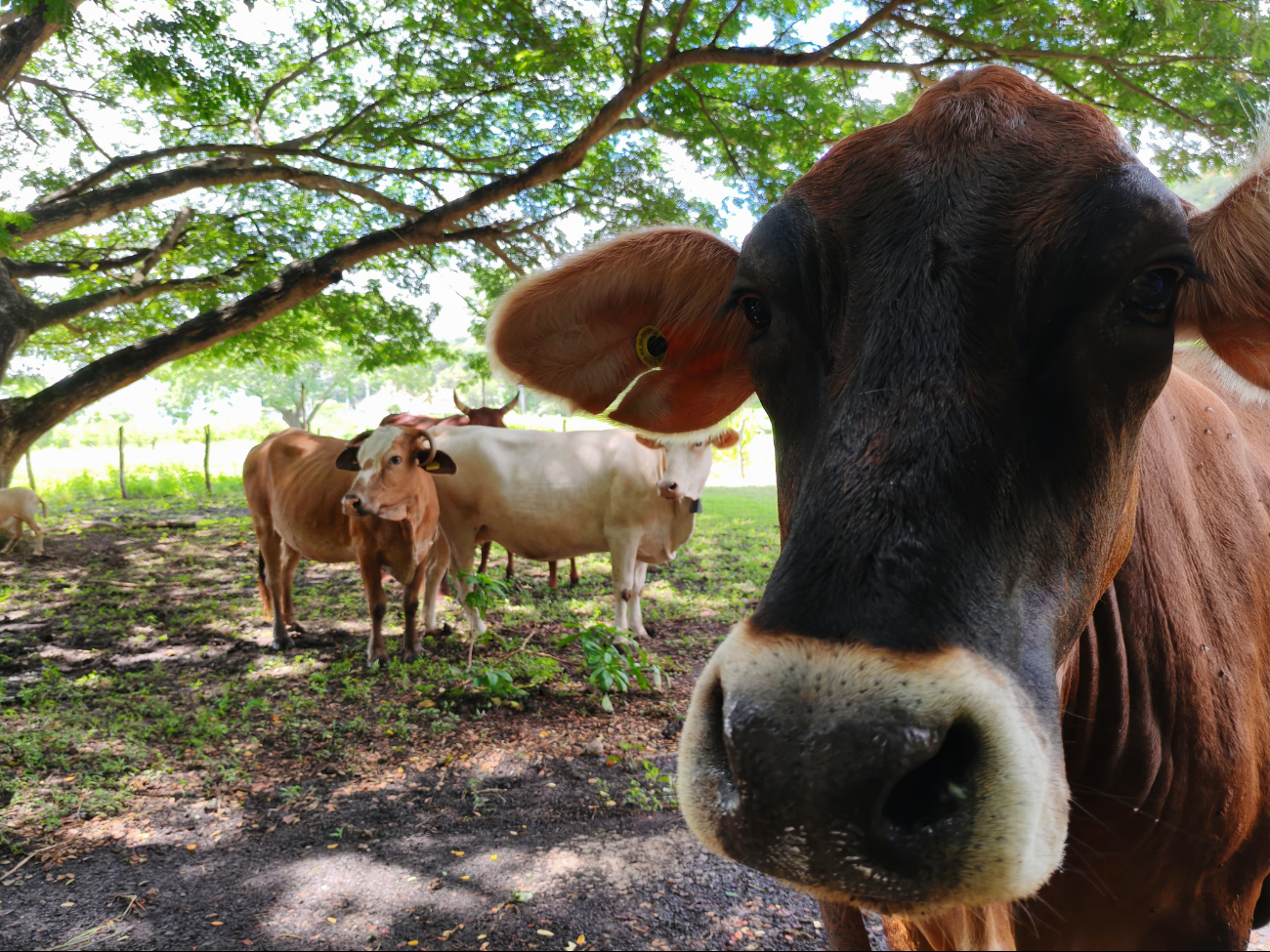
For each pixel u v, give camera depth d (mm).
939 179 1056
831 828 739
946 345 955
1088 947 1499
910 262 1011
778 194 7418
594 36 7383
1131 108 5840
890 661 767
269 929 2557
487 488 5410
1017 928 1459
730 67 7277
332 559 5305
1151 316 1016
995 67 1234
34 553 8422
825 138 7277
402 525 4836
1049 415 959
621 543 5359
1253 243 1255
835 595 820
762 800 757
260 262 9203
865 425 927
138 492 15844
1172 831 1430
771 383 1198
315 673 4797
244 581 7484
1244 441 1828
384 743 3879
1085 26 5641
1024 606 898
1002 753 771
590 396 2078
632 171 8242
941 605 813
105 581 7312
